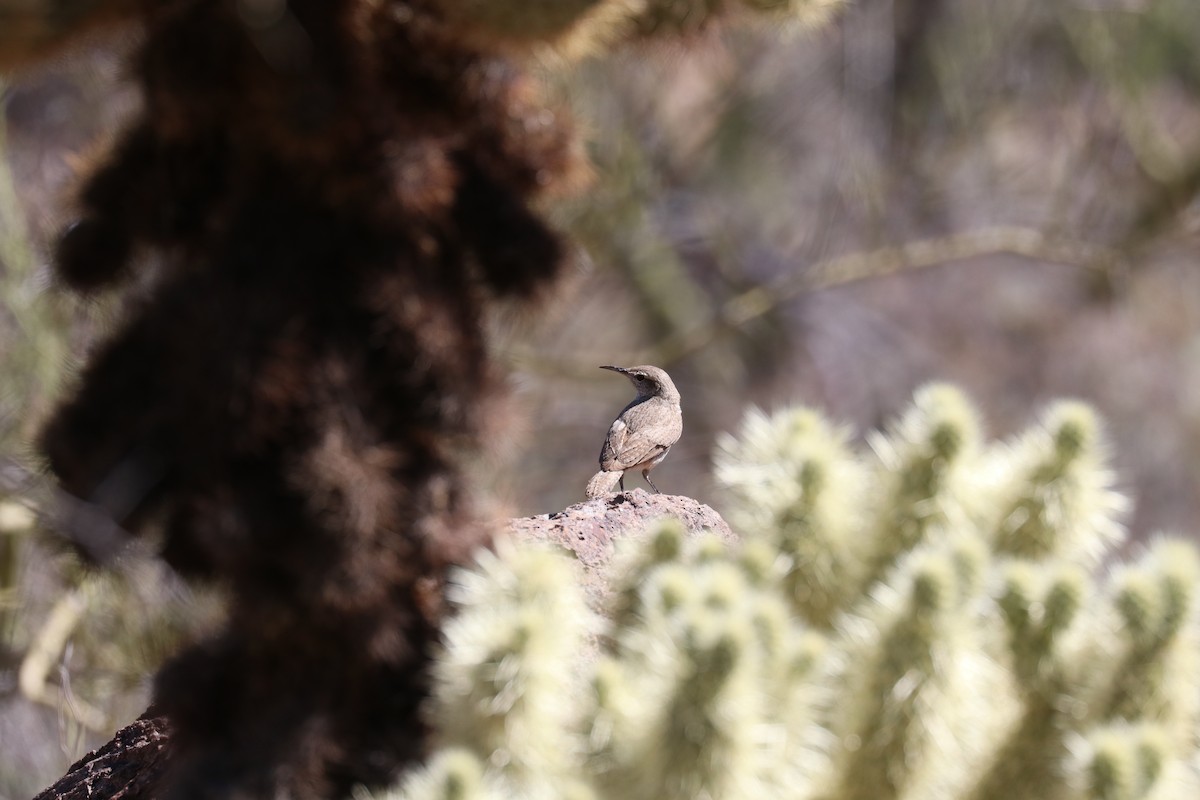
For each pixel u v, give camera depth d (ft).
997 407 93.86
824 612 25.52
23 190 58.29
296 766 23.27
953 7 78.07
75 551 24.09
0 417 44.68
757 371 86.69
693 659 20.93
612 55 26.04
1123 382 95.35
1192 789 23.21
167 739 29.09
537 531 29.94
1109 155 75.66
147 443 22.80
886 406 91.09
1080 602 23.94
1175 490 95.71
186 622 34.94
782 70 78.02
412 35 22.75
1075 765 22.61
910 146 77.97
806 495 25.35
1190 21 74.54
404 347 23.04
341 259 23.06
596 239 67.72
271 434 22.12
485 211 24.21
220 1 21.57
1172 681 23.61
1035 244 74.74
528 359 68.54
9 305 45.65
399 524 23.30
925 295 95.20
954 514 25.13
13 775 47.42
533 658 22.62
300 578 22.44
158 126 23.26
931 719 22.06
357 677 24.09
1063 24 75.25
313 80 21.75
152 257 24.72
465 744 22.98
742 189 80.59
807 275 72.54
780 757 22.04
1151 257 85.15
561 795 21.91
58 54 23.18
